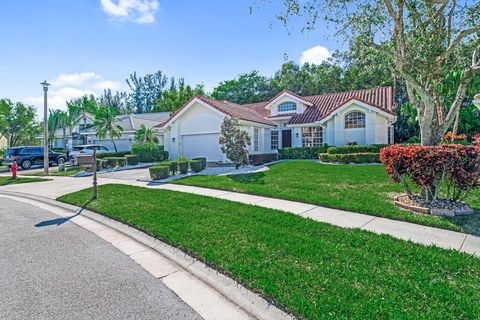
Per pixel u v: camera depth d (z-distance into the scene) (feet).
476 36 24.70
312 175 39.29
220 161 62.34
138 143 82.33
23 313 9.82
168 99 155.53
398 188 29.01
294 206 24.32
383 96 69.97
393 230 17.65
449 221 18.54
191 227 18.58
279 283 11.09
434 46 24.44
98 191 33.65
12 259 14.87
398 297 9.93
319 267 12.41
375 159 52.26
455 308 9.21
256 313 9.63
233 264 12.89
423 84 26.07
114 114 89.86
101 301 10.62
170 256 14.90
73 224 22.09
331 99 78.28
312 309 9.32
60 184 44.27
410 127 77.46
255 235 16.72
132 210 23.90
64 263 14.30
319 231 17.38
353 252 14.02
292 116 74.38
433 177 20.75
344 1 25.13
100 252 15.89
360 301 9.70
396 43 24.56
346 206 22.84
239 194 30.07
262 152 70.85
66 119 120.88
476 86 58.23
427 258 13.12
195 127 65.41
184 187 35.50
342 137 64.44
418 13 24.32
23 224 22.15
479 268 12.12
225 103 75.20
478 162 19.89
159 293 11.24
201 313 9.81
